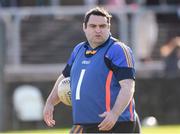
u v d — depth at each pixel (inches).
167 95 1649.9
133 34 1612.9
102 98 642.8
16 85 1584.6
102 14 646.5
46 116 698.2
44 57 1620.3
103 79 643.5
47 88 1600.6
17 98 1558.8
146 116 1641.2
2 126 1505.9
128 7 1635.1
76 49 675.4
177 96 1651.1
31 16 1617.9
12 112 1552.7
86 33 655.1
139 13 1622.8
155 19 1662.2
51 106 697.0
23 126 1545.3
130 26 1612.9
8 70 1589.6
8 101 1563.7
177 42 1670.8
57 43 1633.9
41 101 1573.6
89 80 645.9
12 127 1536.7
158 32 1667.1
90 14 648.4
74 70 660.7
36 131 1461.6
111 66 642.2
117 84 643.5
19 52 1604.3
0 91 1514.5
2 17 1578.5
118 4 1692.9
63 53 1632.6
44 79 1604.3
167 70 1659.7
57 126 1576.0
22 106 1551.4
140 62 1643.7
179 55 1669.5
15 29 1596.9
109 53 644.7
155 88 1648.6
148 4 1711.4
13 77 1587.1
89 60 651.5
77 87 652.7
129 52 645.3
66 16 1648.6
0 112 1504.7
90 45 660.1
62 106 1577.3
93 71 645.3
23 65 1606.8
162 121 1642.5
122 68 636.7
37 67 1610.5
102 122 625.3
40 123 1550.2
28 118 1545.3
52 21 1636.3
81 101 648.4
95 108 644.7
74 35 1643.7
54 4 1716.3
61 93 684.7
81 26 1648.6
